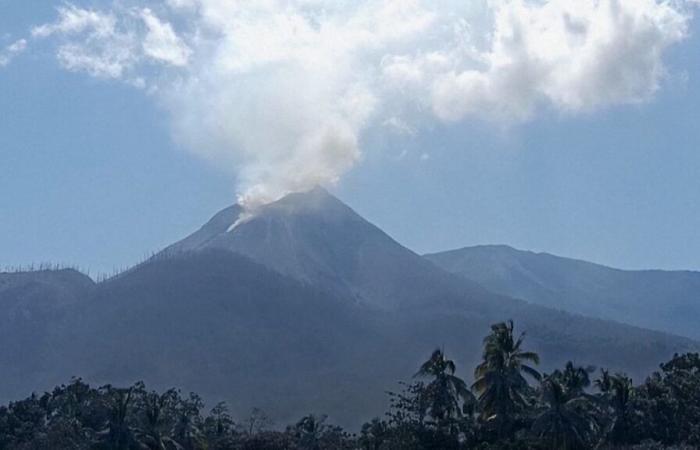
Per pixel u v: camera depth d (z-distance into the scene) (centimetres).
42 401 16788
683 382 13000
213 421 18200
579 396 11675
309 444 16150
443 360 12294
